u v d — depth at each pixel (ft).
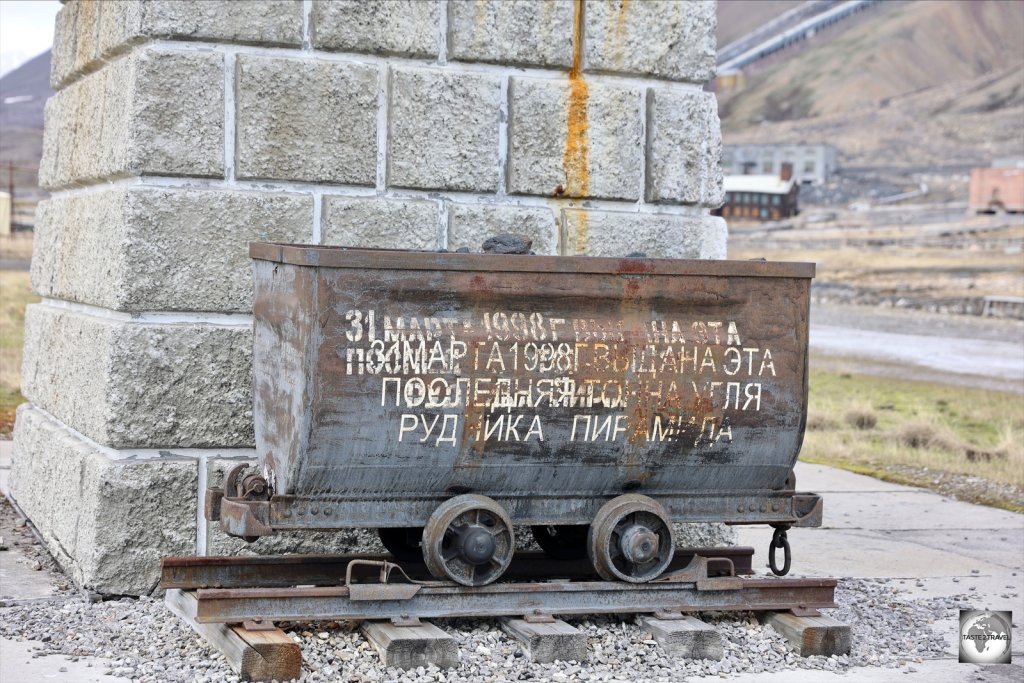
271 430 20.62
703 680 19.17
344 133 24.03
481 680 18.45
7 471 36.55
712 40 26.63
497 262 19.57
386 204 24.29
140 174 23.02
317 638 19.62
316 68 23.80
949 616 24.03
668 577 21.07
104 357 22.95
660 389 20.56
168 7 22.86
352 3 23.99
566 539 23.16
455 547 19.80
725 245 26.96
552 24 25.30
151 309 22.95
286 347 19.81
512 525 20.21
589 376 20.15
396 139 24.40
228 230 23.27
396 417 19.25
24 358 31.22
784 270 21.07
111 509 22.63
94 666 18.66
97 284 24.30
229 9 23.26
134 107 22.80
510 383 19.76
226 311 23.35
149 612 21.77
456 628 20.58
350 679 18.08
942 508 36.91
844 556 29.84
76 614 21.63
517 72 25.34
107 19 24.76
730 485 21.68
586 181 25.71
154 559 22.89
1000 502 38.29
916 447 46.98
